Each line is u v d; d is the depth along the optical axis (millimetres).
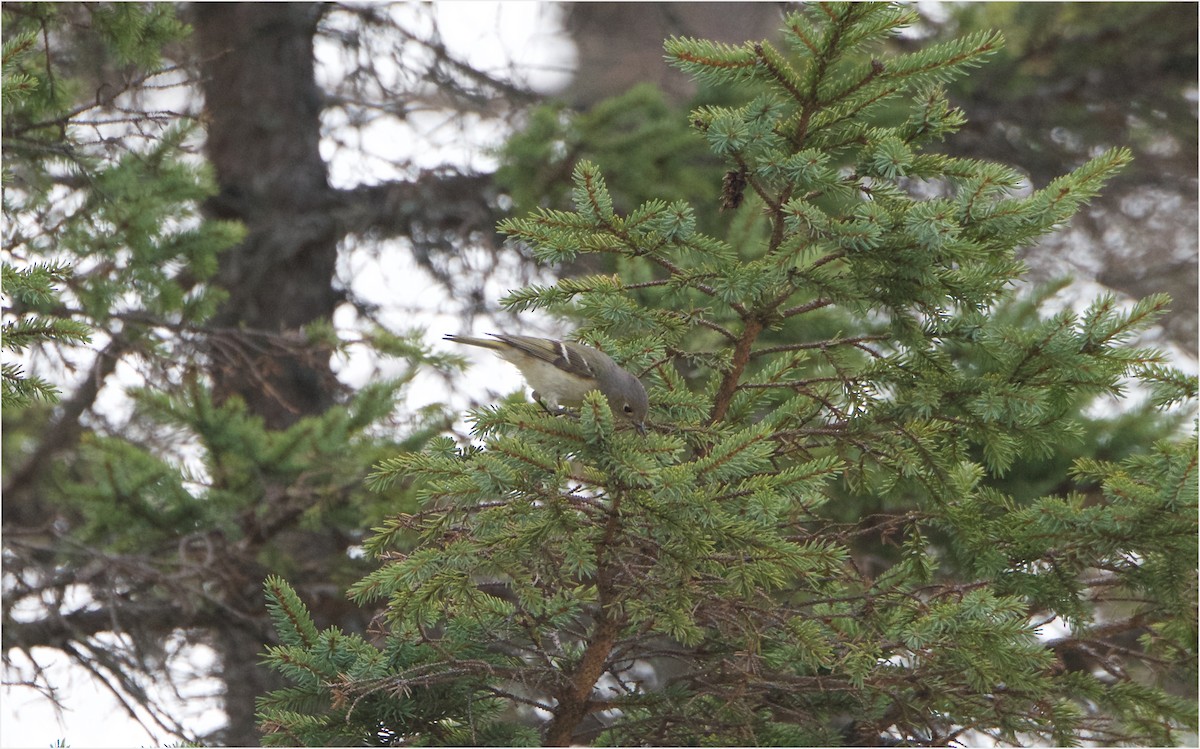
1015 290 10359
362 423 17078
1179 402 9820
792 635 8789
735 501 8078
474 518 7969
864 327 15773
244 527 16797
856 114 9156
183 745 11992
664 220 8969
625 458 7500
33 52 15039
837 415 9820
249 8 23109
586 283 9484
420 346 18047
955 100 22312
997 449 9906
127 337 17078
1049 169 23328
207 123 16484
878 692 9602
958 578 14023
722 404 9914
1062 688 9812
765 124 8680
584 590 9492
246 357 17953
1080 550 9234
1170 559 8891
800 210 8578
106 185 15344
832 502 14797
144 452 17219
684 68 8953
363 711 9320
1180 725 9500
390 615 8430
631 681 10547
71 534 17453
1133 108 22891
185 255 16453
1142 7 21500
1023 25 21875
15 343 10016
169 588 16281
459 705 9422
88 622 17609
